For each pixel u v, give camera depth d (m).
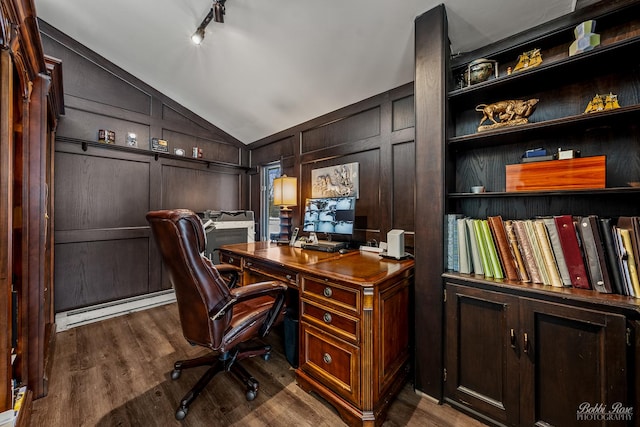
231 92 2.85
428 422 1.31
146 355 1.91
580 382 1.04
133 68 2.77
